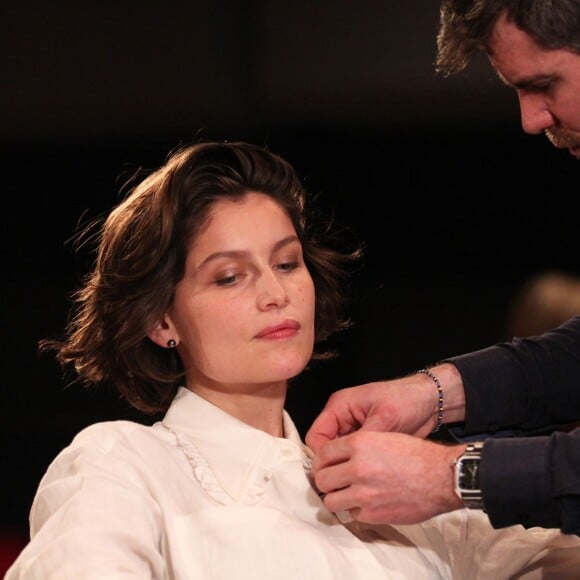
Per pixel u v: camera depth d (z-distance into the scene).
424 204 10.73
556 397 5.24
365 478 4.42
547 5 4.59
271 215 4.60
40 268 11.05
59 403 11.43
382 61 8.67
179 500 4.38
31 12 8.85
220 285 4.55
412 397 5.02
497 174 10.67
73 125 9.23
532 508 4.38
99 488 4.23
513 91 8.80
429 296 11.05
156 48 8.87
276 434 4.78
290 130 9.33
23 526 11.30
